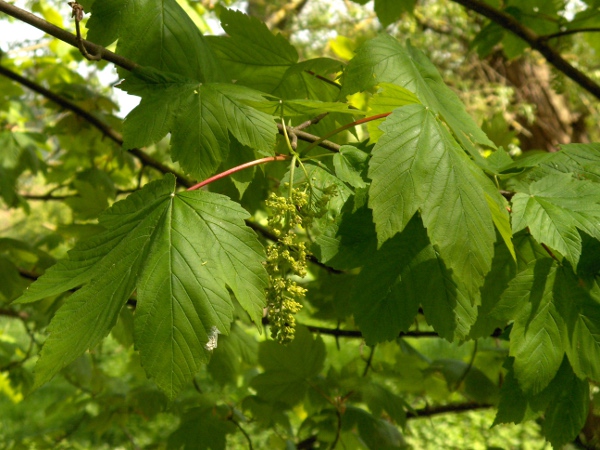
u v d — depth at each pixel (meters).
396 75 0.52
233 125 0.50
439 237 0.44
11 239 1.01
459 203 0.45
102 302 0.43
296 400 0.82
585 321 0.50
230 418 0.84
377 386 0.83
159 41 0.58
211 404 0.84
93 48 0.53
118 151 1.20
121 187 1.41
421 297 0.50
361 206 0.50
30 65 1.41
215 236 0.44
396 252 0.51
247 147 0.54
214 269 0.43
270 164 0.76
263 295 0.43
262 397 0.82
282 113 0.52
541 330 0.49
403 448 0.82
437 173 0.45
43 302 0.96
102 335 0.41
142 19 0.58
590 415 0.82
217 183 0.69
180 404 0.89
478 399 0.84
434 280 0.50
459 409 0.98
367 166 0.50
